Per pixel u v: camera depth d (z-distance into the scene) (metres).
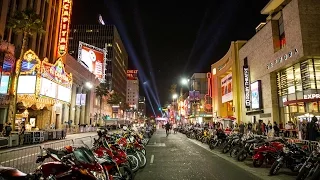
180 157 13.91
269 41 34.03
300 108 27.94
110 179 6.01
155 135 39.59
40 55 46.38
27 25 29.64
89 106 69.94
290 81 30.19
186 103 83.12
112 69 115.19
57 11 53.31
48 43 49.44
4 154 8.23
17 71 32.50
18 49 37.78
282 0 35.69
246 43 43.16
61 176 4.96
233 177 8.94
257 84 36.78
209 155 14.88
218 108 59.09
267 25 34.69
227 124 33.44
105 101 93.56
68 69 53.00
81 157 5.05
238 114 45.31
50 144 11.64
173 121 118.44
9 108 33.56
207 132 23.77
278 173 9.72
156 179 8.49
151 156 14.26
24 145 20.89
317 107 25.55
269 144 11.29
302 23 26.56
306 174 8.05
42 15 46.66
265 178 8.85
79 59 77.19
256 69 38.56
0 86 32.19
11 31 37.03
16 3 38.59
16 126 33.88
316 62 26.58
